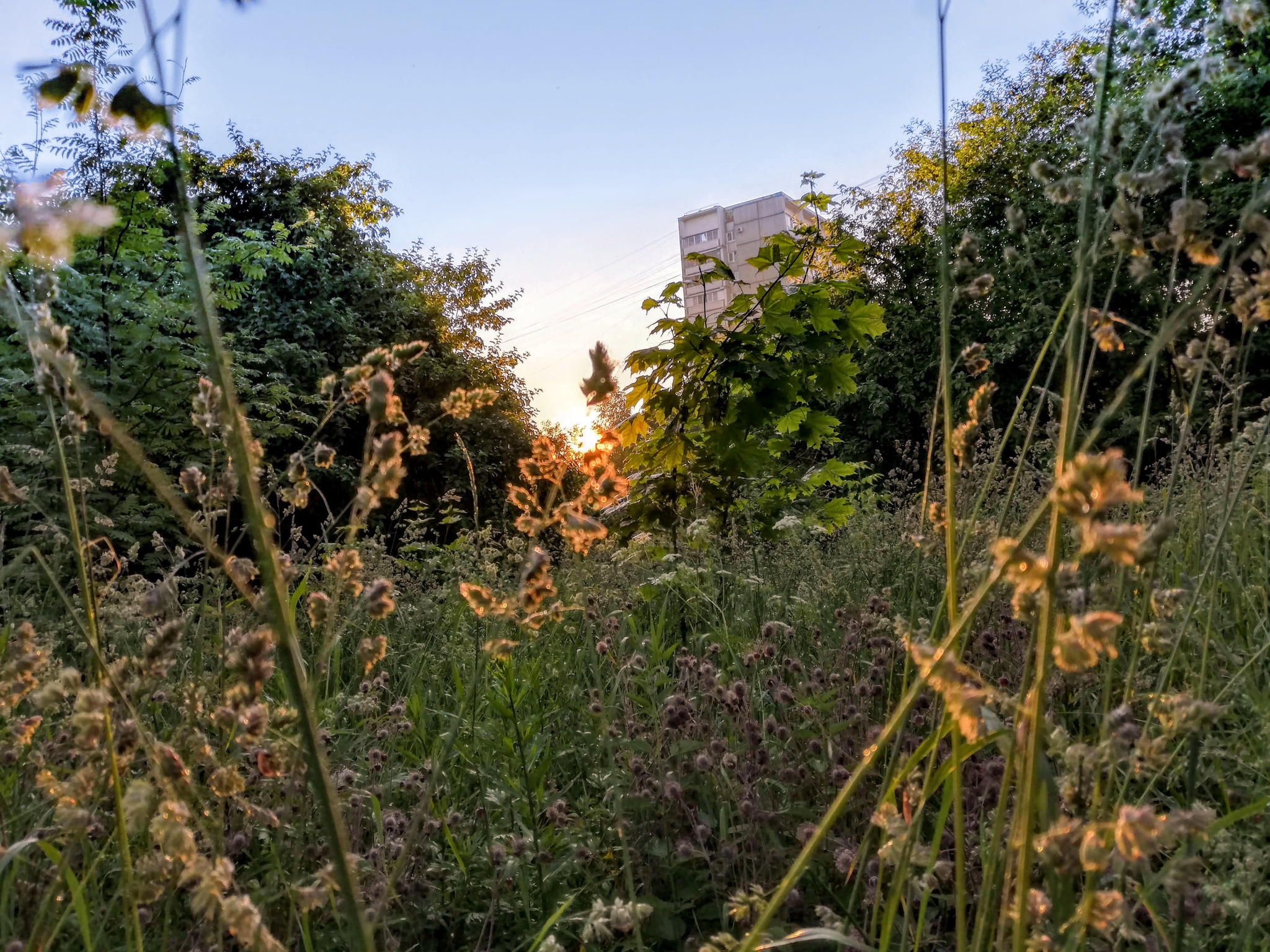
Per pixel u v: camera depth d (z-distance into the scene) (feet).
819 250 16.44
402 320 47.67
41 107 2.10
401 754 7.28
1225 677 5.85
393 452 3.21
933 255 55.62
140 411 19.80
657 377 15.28
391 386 3.16
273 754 3.23
